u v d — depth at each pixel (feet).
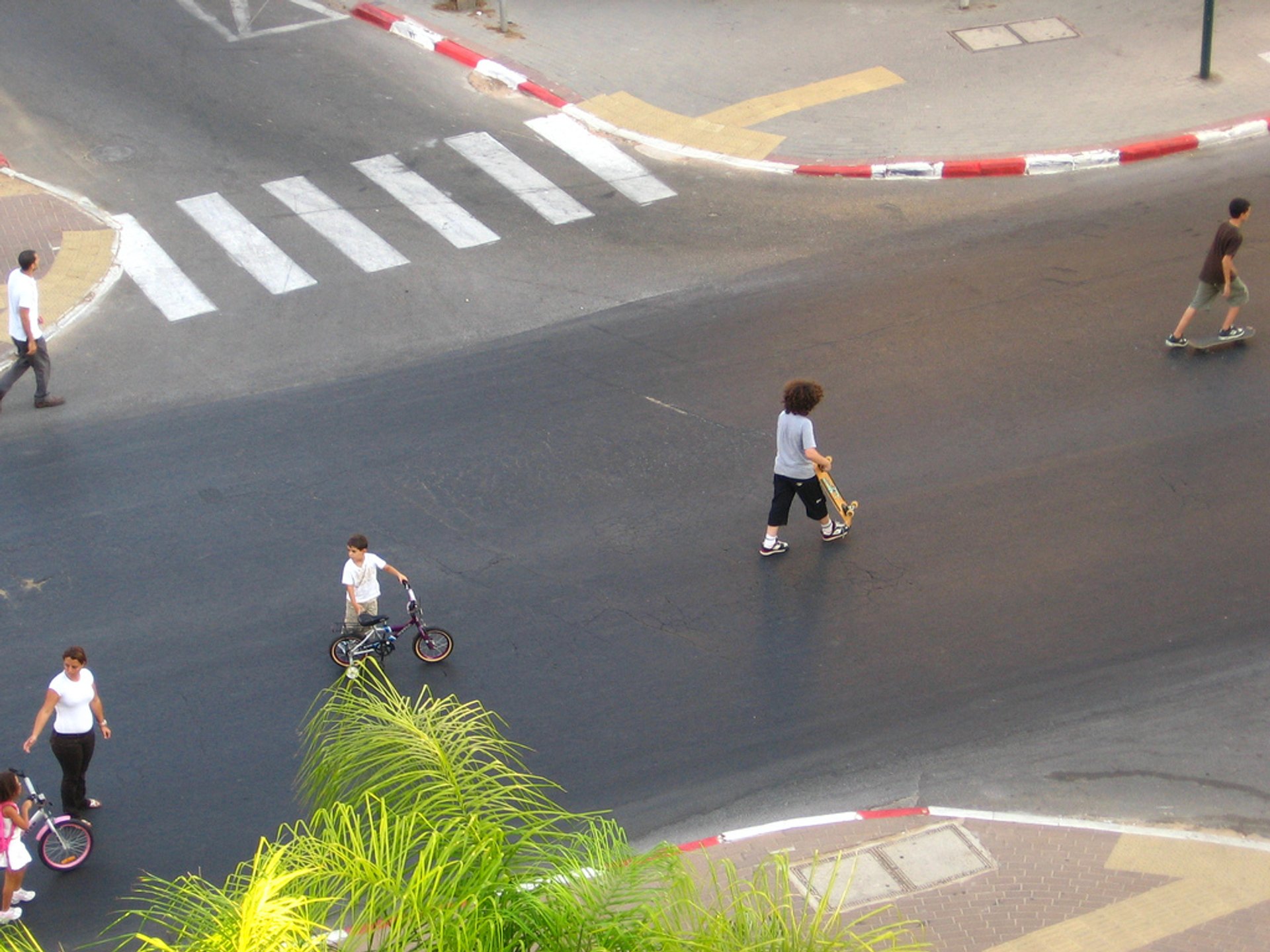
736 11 116.98
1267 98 100.42
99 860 49.01
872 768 52.65
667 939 26.48
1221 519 63.98
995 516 64.64
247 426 71.87
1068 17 113.39
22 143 97.30
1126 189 91.66
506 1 117.50
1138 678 56.34
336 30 113.39
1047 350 75.66
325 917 29.14
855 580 61.36
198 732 54.19
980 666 57.00
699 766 52.75
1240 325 76.79
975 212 90.38
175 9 115.24
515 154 97.81
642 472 67.97
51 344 78.79
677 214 91.15
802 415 59.21
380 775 31.96
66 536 64.34
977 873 47.73
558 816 32.12
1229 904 46.14
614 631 58.85
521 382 74.90
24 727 54.44
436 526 64.85
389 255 86.58
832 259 85.71
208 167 95.25
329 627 59.26
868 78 106.22
